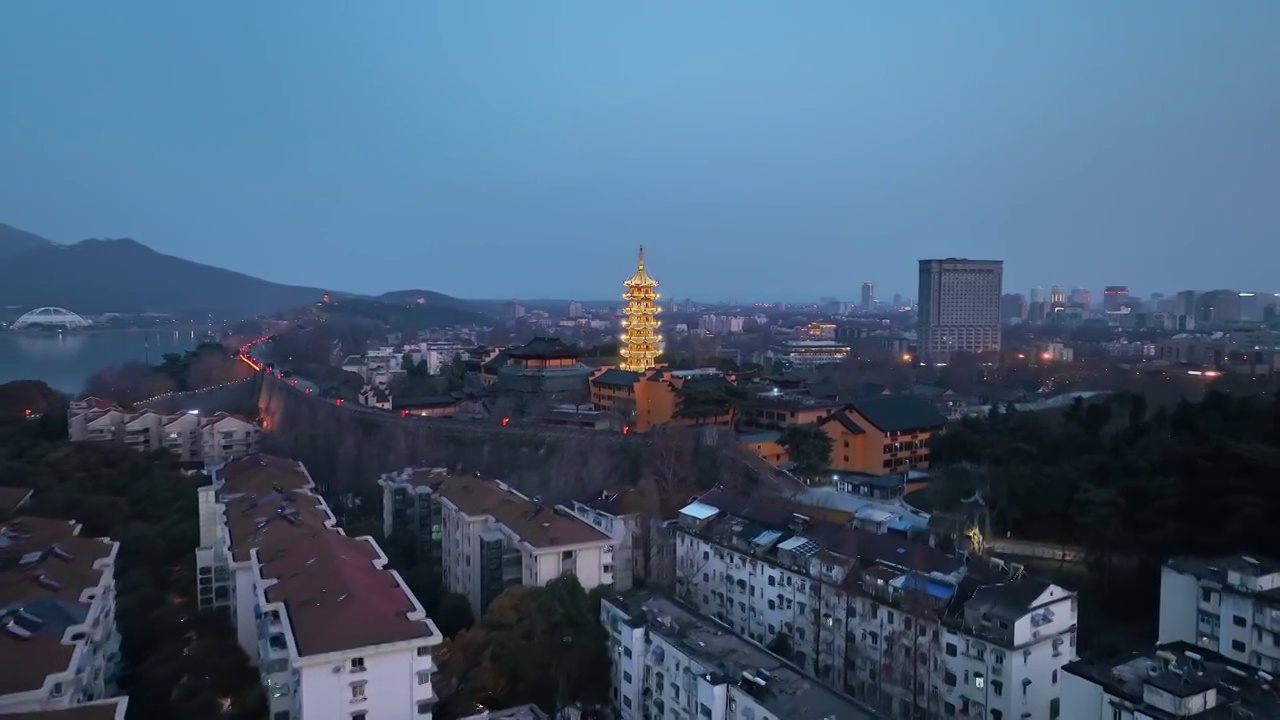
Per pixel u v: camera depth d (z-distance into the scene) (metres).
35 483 112.12
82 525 100.12
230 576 85.94
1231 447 84.06
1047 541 98.81
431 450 143.75
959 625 67.19
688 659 63.69
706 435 129.38
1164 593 75.00
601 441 131.62
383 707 59.75
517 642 70.94
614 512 100.62
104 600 74.12
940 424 136.88
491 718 65.25
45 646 60.62
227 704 70.81
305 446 154.62
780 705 56.62
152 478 122.88
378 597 64.62
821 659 78.06
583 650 72.06
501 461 136.88
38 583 69.75
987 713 64.56
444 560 102.81
